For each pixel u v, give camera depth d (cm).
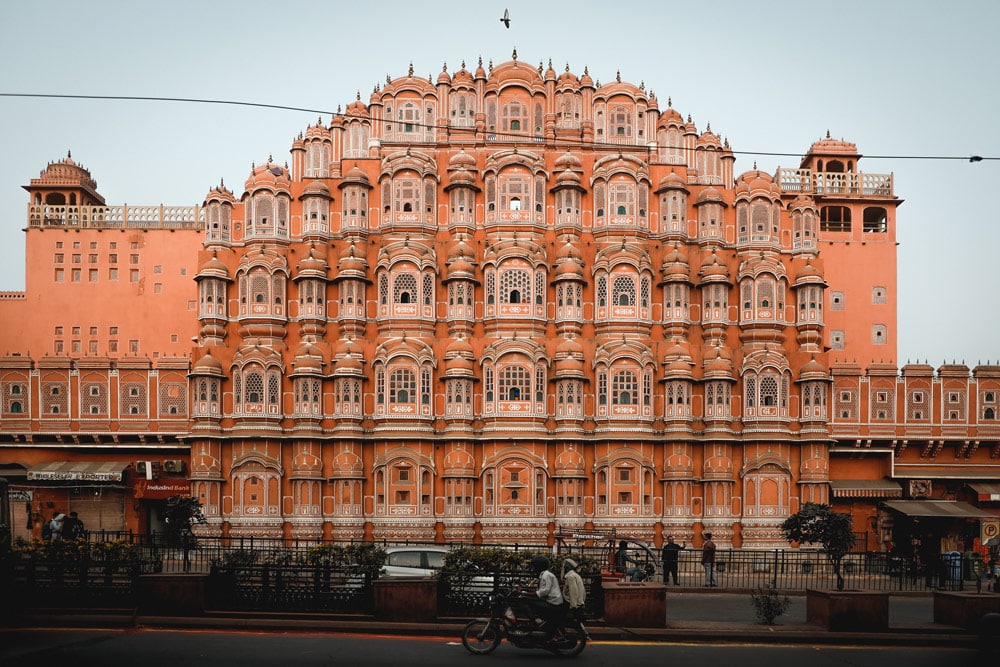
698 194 7094
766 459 6500
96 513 6900
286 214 6838
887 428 6975
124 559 3316
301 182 6944
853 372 6988
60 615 3089
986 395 7044
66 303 8138
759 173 7131
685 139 7450
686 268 6762
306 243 6769
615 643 2914
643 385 6488
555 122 7156
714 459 6525
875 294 7888
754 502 6506
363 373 6462
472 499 6375
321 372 6444
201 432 6353
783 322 6800
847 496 6806
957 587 4862
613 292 6669
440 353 6538
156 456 6994
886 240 8000
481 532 6347
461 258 6638
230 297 6719
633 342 6531
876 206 8056
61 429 6900
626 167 6831
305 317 6619
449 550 3778
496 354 6419
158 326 8112
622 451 6419
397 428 6375
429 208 6862
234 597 3234
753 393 6588
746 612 3803
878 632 3177
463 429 6406
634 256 6669
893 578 5125
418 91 7150
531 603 2700
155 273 8175
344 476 6334
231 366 6462
